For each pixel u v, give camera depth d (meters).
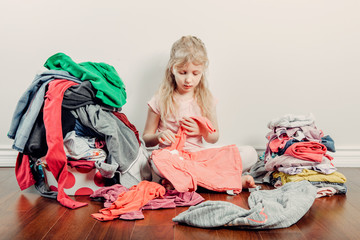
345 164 2.10
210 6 1.96
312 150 1.63
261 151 2.08
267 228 1.20
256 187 1.66
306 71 2.03
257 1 1.96
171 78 1.86
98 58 1.97
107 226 1.22
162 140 1.72
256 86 2.03
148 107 1.99
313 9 1.98
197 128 1.78
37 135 1.49
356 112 2.07
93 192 1.56
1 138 2.03
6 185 1.71
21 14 1.92
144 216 1.32
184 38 1.78
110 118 1.58
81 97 1.52
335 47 2.01
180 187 1.49
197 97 1.88
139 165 1.66
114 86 1.68
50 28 1.94
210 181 1.58
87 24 1.94
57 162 1.43
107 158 1.60
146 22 1.95
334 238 1.14
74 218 1.29
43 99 1.46
